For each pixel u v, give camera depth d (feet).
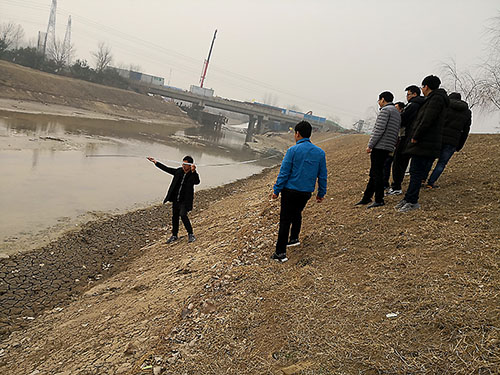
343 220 19.47
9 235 26.84
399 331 9.79
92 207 36.63
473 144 38.22
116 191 44.11
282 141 213.46
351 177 34.24
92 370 11.68
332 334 10.35
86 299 18.85
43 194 37.93
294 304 12.34
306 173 15.16
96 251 26.32
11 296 19.15
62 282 21.27
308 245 17.28
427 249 13.98
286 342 10.49
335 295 12.30
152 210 38.40
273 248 18.12
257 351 10.48
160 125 184.34
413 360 8.65
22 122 91.50
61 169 50.42
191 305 14.19
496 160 26.66
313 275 14.05
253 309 12.70
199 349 11.27
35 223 29.94
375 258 14.32
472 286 10.90
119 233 30.48
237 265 17.15
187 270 18.83
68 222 31.45
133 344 12.49
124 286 19.57
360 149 59.82
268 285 14.19
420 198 19.93
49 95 157.69
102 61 252.01
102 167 56.65
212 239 24.14
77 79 213.66
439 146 17.04
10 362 13.67
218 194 50.42
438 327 9.57
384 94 19.29
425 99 17.69
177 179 25.13
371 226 17.53
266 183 53.36
